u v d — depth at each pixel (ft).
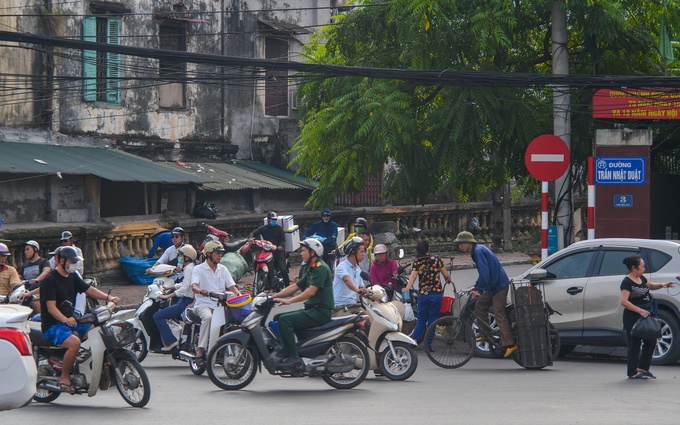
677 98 116.16
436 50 119.55
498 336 94.17
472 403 66.69
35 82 157.38
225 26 205.36
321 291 74.02
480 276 90.17
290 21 217.97
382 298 81.56
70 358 67.67
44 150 161.89
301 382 81.15
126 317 87.56
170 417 61.72
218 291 84.69
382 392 73.36
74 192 161.89
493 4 118.73
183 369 90.48
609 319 90.53
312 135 124.47
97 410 65.87
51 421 60.64
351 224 195.21
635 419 59.52
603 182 118.93
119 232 154.20
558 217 120.47
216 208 194.80
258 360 75.87
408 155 119.65
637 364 80.43
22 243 137.80
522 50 131.34
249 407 65.82
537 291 88.53
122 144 184.44
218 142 204.74
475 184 130.00
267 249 133.59
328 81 132.05
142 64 188.14
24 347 57.11
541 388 74.90
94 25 178.50
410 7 117.50
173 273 94.84
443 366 90.02
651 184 139.44
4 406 56.18
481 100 115.75
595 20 118.52
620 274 91.09
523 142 119.44
